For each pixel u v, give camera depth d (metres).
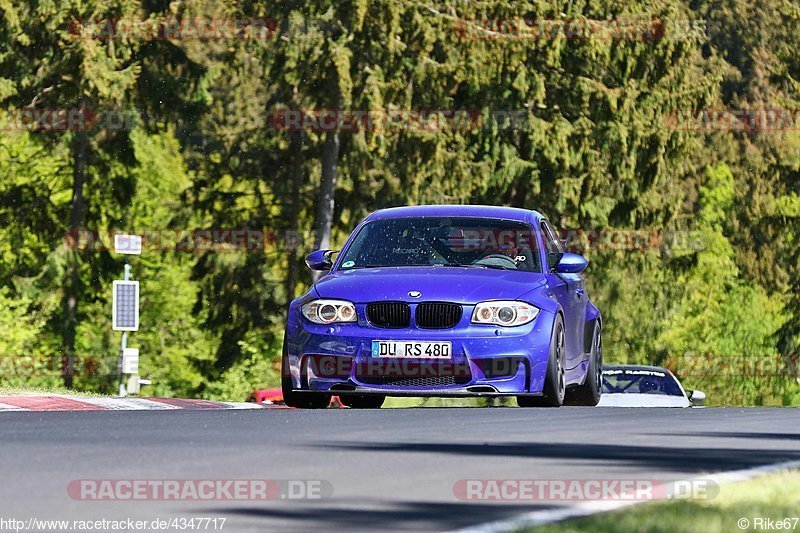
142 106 156.00
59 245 161.00
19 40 147.88
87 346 180.50
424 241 48.34
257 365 162.00
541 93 142.62
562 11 144.50
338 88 136.75
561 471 25.06
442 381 44.16
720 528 18.14
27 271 164.38
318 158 159.00
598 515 19.20
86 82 145.88
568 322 48.44
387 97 137.50
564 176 144.25
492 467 25.53
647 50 148.12
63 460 25.78
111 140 161.50
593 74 148.25
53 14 146.38
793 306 194.75
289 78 138.25
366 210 153.12
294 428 33.84
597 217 146.62
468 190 141.50
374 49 137.38
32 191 166.25
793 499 21.09
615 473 24.91
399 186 149.75
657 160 148.75
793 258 193.38
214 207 162.25
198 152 163.75
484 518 19.34
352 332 44.44
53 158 167.38
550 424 36.53
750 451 29.56
